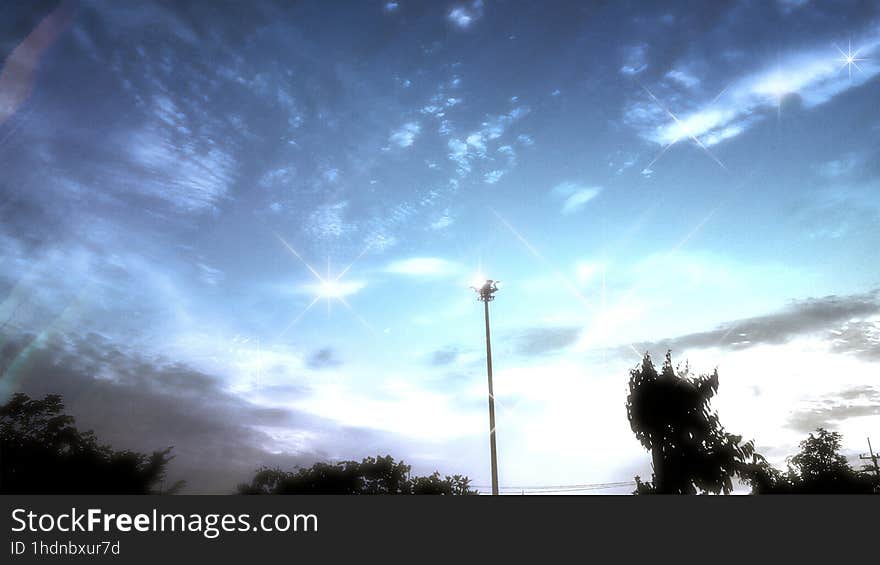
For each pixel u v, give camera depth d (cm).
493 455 2394
